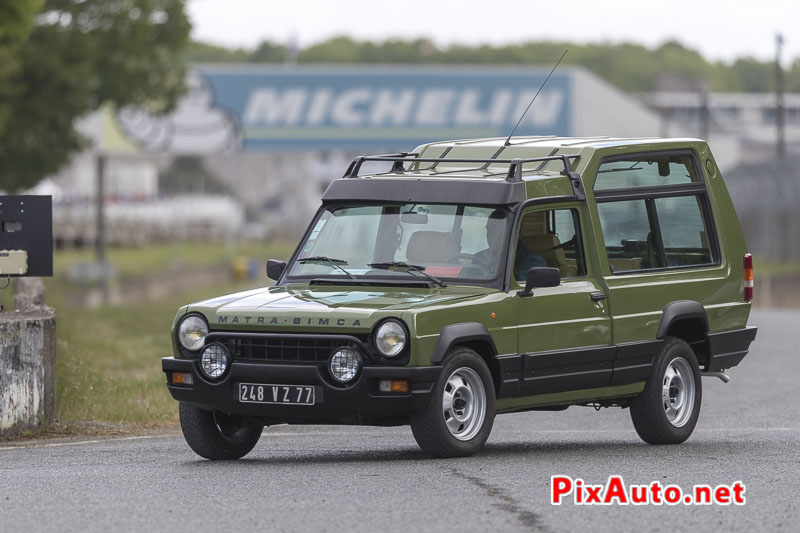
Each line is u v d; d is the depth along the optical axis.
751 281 31.48
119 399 36.53
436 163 29.17
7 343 30.61
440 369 24.39
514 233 26.28
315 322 24.39
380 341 24.12
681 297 29.62
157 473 23.94
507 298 25.83
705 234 30.69
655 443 29.25
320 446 29.25
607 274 28.06
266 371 24.55
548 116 164.75
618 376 28.09
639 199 29.17
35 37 99.25
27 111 98.31
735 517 19.61
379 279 26.12
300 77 164.62
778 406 38.31
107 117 157.50
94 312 83.44
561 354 26.73
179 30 110.44
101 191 151.00
